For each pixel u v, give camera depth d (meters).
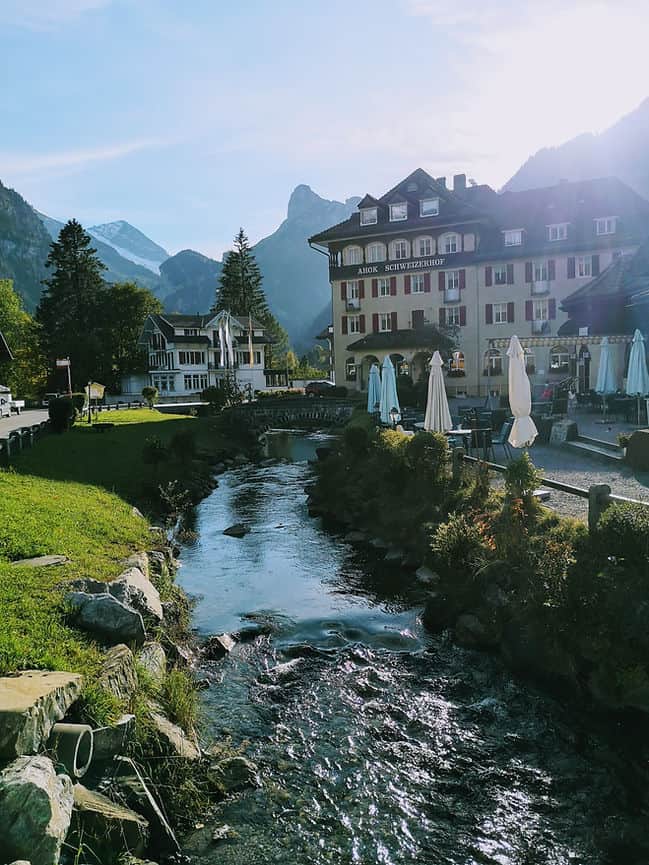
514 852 5.89
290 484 26.39
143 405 61.72
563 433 21.36
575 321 34.78
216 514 20.56
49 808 4.24
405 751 7.38
